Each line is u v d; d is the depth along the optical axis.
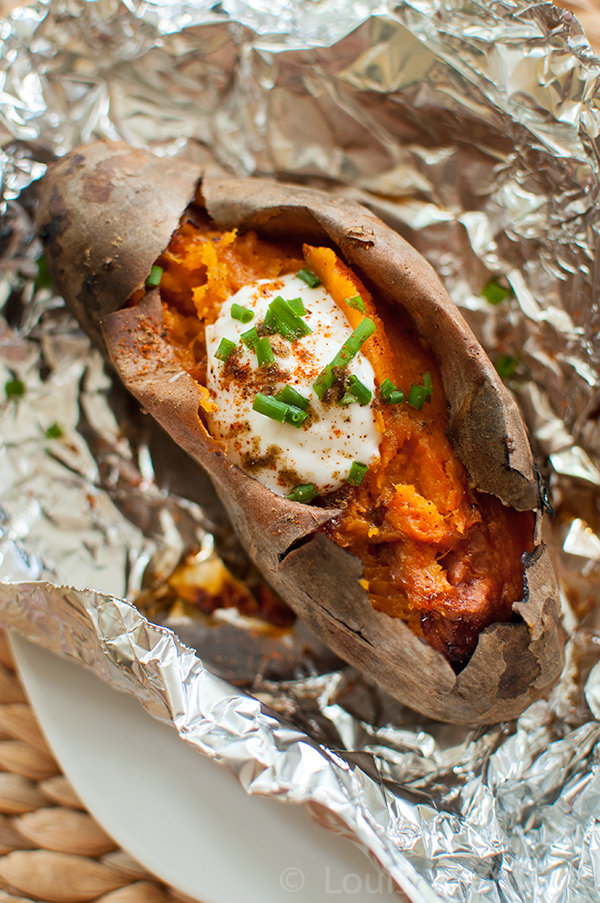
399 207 0.28
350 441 0.22
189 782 0.24
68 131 0.28
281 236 0.24
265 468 0.22
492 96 0.26
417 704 0.24
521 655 0.22
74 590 0.24
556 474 0.27
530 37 0.25
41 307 0.28
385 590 0.22
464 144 0.27
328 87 0.27
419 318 0.23
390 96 0.27
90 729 0.24
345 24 0.26
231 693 0.24
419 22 0.26
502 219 0.27
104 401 0.28
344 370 0.22
